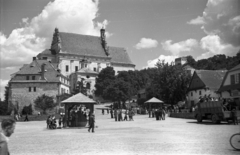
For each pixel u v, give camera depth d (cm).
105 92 11462
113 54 16400
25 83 9112
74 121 3434
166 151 1345
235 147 1370
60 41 14662
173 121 3828
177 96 6756
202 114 3366
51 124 3309
